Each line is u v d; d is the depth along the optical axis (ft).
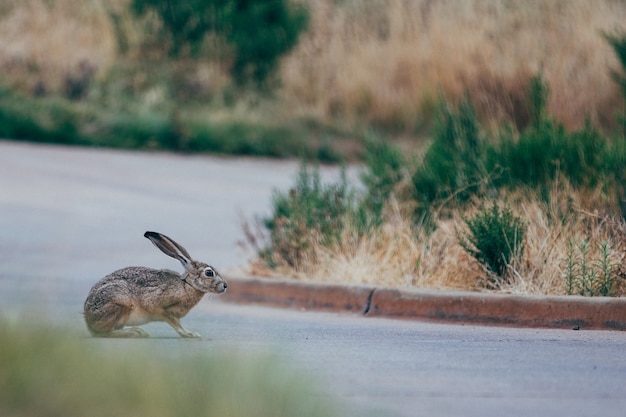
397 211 158.81
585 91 292.81
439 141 177.27
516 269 139.13
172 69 390.83
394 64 392.68
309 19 408.05
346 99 388.78
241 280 153.17
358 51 403.54
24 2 406.62
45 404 74.95
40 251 198.59
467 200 163.63
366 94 386.73
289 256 157.58
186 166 314.14
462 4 402.11
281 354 101.14
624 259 134.62
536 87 193.36
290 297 146.51
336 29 414.21
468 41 378.32
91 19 401.29
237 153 347.97
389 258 147.64
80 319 124.06
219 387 76.89
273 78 397.60
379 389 86.53
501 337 115.75
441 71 374.22
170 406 73.36
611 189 157.69
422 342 111.34
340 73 395.75
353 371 93.76
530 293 133.49
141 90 379.14
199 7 396.16
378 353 103.55
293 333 118.93
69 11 404.77
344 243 152.97
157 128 348.79
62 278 172.04
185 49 397.19
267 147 350.23
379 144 199.82
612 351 106.42
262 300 149.89
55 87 373.20
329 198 163.63
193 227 227.40
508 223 141.38
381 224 156.15
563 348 107.96
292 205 162.81
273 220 168.25
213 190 277.03
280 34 401.08
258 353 93.15
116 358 83.41
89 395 75.56
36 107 351.46
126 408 73.97
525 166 167.43
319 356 101.19
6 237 211.41
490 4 395.14
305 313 140.26
